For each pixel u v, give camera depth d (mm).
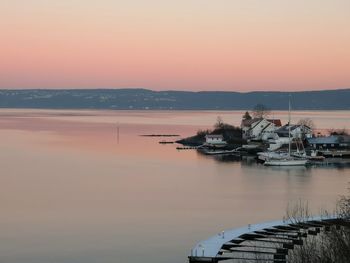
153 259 50875
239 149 150250
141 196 79625
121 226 62062
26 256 51406
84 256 51531
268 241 54094
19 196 78375
